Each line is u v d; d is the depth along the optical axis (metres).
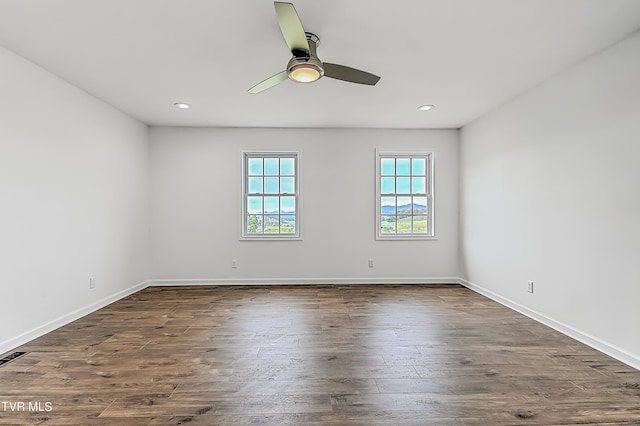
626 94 2.47
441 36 2.49
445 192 5.23
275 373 2.28
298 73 2.35
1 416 1.79
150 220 5.06
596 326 2.72
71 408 1.87
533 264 3.49
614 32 2.40
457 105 4.07
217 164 5.11
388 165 5.29
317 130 5.18
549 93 3.27
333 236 5.20
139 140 4.77
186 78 3.28
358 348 2.70
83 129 3.60
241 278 5.14
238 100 3.90
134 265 4.65
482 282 4.54
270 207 5.26
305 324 3.29
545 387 2.09
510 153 3.90
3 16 2.21
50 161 3.14
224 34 2.46
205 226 5.11
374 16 2.23
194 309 3.82
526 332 3.07
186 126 5.06
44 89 3.06
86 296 3.64
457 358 2.51
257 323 3.32
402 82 3.37
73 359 2.49
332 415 1.81
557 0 2.04
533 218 3.49
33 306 2.93
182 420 1.76
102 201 3.94
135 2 2.07
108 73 3.15
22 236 2.82
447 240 5.23
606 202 2.63
